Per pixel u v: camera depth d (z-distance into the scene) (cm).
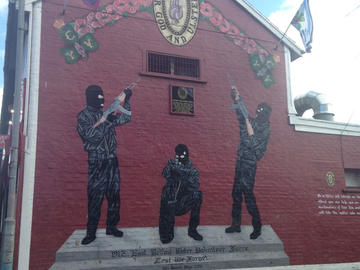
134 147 1278
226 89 1434
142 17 1376
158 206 1266
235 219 1348
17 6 1273
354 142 1594
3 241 956
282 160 1461
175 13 1423
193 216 1301
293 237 1411
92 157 1228
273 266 1359
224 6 1505
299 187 1464
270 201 1410
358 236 1511
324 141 1545
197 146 1352
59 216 1163
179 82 1375
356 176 1619
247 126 1434
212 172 1352
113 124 1270
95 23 1314
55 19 1272
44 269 1123
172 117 1341
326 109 1758
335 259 1455
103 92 1278
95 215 1199
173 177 1302
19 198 1138
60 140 1205
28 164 1159
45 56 1239
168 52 1387
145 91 1327
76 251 1159
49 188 1167
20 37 1050
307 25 1477
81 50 1280
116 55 1317
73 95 1245
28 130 1179
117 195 1232
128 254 1204
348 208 1520
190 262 1262
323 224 1467
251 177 1402
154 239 1241
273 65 1530
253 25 1534
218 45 1461
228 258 1309
